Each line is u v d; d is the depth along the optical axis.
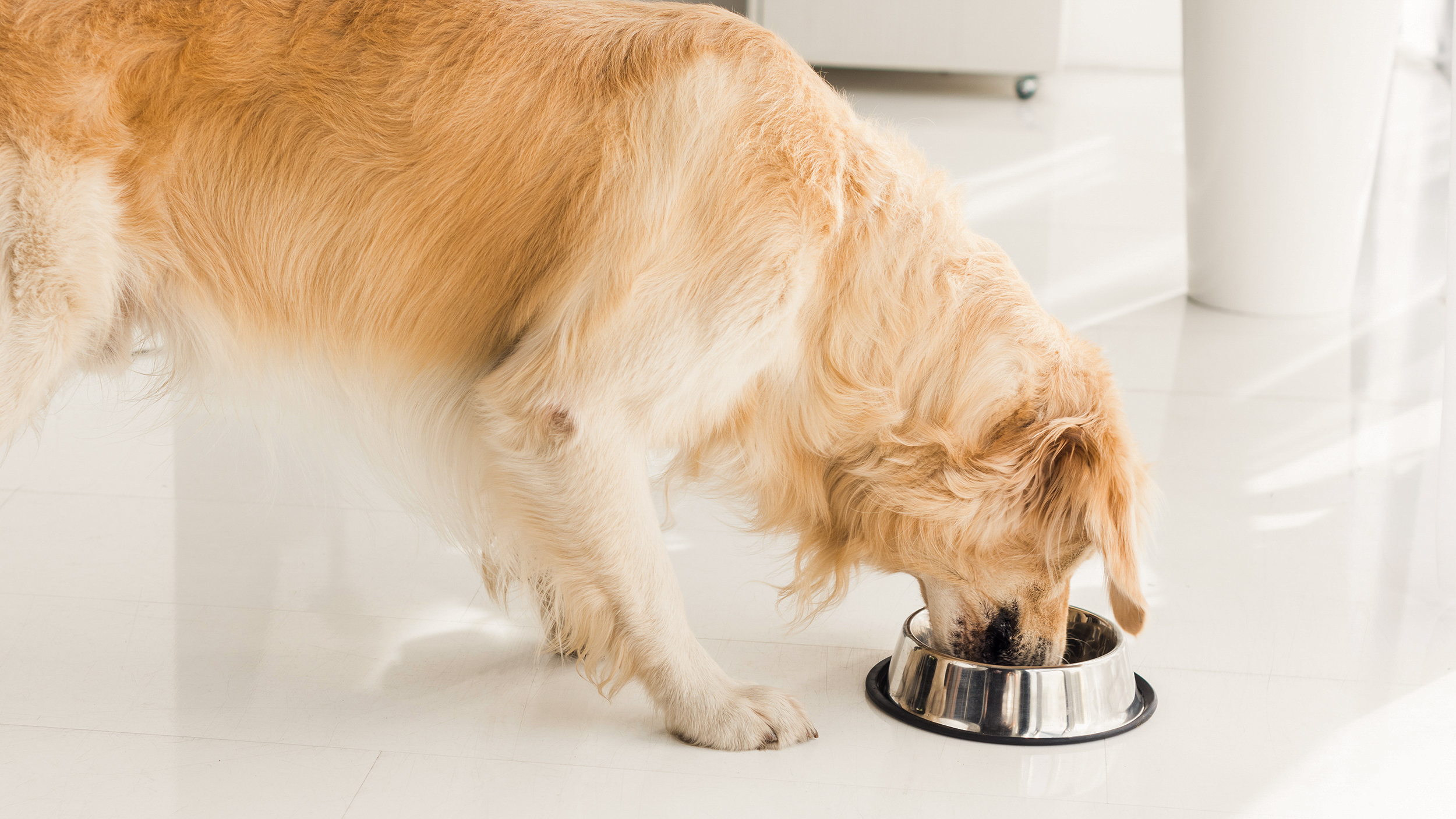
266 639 2.13
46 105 1.65
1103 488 1.82
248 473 2.84
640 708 1.96
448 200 1.76
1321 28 3.73
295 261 1.78
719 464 1.90
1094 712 1.90
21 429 1.85
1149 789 1.77
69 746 1.79
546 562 1.82
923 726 1.91
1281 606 2.34
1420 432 3.19
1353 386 3.51
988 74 7.65
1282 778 1.81
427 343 1.82
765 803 1.71
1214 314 4.12
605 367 1.71
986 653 1.99
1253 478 2.92
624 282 1.70
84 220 1.68
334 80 1.74
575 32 1.79
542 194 1.74
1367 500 2.81
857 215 1.81
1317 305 4.10
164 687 1.96
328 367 1.85
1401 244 4.85
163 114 1.72
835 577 2.05
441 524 2.01
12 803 1.65
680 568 2.47
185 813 1.64
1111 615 2.33
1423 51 7.65
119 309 1.76
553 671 2.07
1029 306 1.92
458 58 1.76
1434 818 1.72
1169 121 7.02
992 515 1.87
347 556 2.47
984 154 6.14
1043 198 5.43
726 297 1.71
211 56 1.72
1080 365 1.92
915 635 2.10
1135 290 4.33
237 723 1.87
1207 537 2.62
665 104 1.73
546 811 1.67
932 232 1.87
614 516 1.76
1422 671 2.12
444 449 1.90
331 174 1.75
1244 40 3.83
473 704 1.95
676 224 1.71
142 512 2.62
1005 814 1.70
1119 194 5.54
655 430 1.77
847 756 1.83
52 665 2.01
